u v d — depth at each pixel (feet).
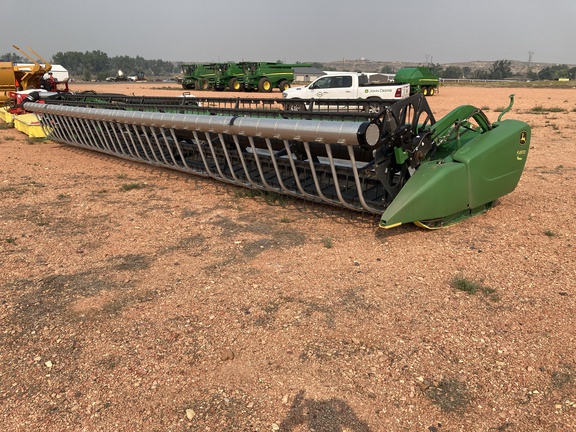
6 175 27.45
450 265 14.03
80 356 9.98
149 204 21.21
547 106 70.18
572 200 20.38
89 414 8.32
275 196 21.58
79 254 15.42
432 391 8.68
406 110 15.94
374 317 11.25
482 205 18.30
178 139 26.63
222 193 22.79
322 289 12.71
